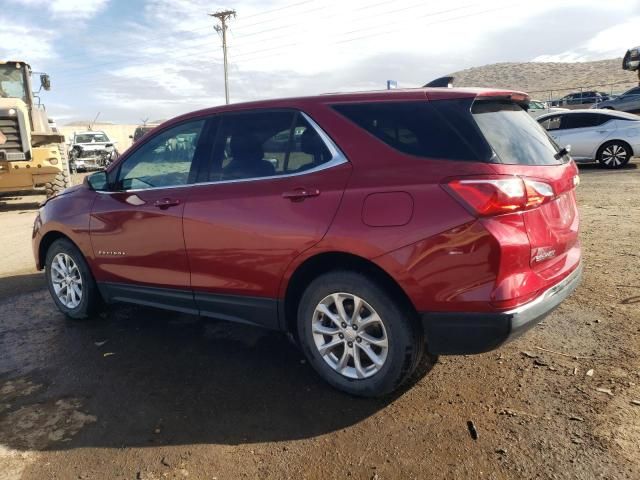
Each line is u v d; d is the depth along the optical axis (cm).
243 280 361
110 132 4481
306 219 326
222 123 386
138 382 368
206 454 286
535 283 297
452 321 293
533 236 297
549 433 286
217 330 455
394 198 300
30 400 349
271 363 388
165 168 411
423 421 305
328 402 331
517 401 318
